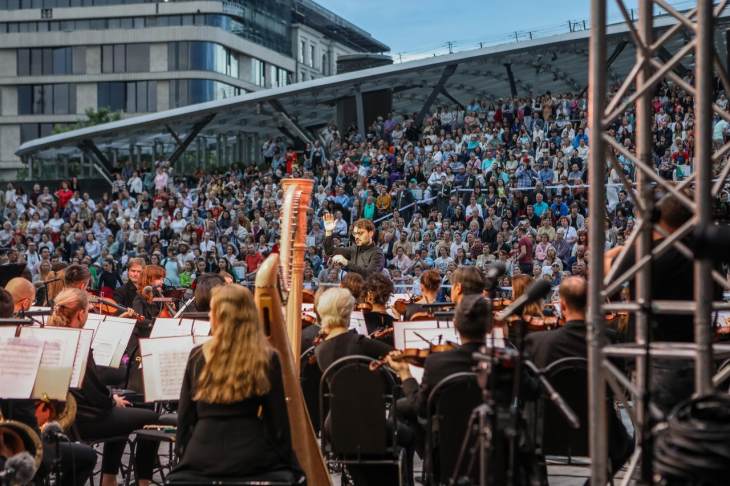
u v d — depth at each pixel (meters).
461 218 21.56
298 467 4.82
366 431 5.59
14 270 8.95
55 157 34.53
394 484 5.86
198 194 27.95
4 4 80.19
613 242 19.44
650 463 4.09
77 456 5.77
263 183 27.84
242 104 30.02
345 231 22.69
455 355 5.16
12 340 5.20
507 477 4.36
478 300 5.18
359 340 6.07
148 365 5.78
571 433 5.62
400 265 19.78
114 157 34.56
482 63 28.66
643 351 4.63
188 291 15.39
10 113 80.12
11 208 28.36
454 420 5.07
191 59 77.44
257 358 4.64
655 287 5.17
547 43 26.80
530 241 19.16
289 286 6.20
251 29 81.94
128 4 78.44
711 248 3.79
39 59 79.94
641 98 5.10
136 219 26.88
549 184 21.78
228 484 4.56
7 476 4.45
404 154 25.66
